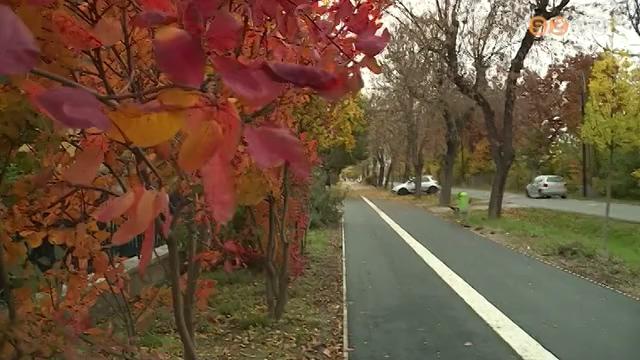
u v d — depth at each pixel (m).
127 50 2.19
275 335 7.35
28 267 2.74
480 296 9.96
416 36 22.75
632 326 8.09
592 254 14.34
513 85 23.38
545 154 54.88
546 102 48.06
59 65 1.96
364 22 2.33
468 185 68.75
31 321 2.54
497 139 24.23
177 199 2.92
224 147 1.32
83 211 3.02
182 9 1.30
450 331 7.79
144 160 2.10
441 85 24.44
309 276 11.31
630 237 19.36
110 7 1.96
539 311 8.94
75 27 1.88
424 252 15.28
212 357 6.47
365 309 8.97
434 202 38.28
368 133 43.66
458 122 33.06
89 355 2.55
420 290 10.43
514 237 18.67
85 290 3.28
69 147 2.76
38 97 1.15
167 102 1.29
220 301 8.41
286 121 4.28
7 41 0.98
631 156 36.88
